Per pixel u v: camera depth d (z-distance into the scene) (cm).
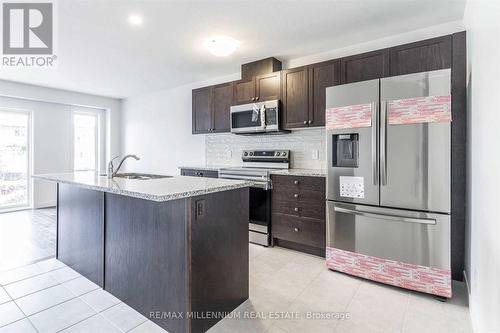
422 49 243
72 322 177
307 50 332
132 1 223
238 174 352
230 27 270
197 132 435
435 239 204
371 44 305
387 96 220
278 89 339
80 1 223
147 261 183
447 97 197
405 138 213
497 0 123
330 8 236
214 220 177
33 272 248
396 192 218
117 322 178
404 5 232
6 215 457
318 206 285
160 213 174
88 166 587
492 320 128
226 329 171
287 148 376
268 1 224
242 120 368
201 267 168
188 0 222
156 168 554
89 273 234
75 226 250
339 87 246
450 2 226
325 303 201
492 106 132
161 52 335
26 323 175
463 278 228
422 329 171
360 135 234
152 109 555
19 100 484
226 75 436
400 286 218
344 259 247
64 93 525
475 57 182
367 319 182
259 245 329
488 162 141
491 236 132
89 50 326
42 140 513
